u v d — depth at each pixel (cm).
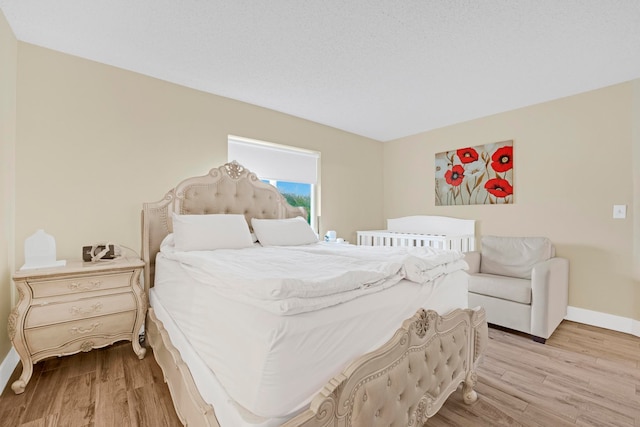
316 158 393
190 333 144
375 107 331
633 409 158
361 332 110
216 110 296
